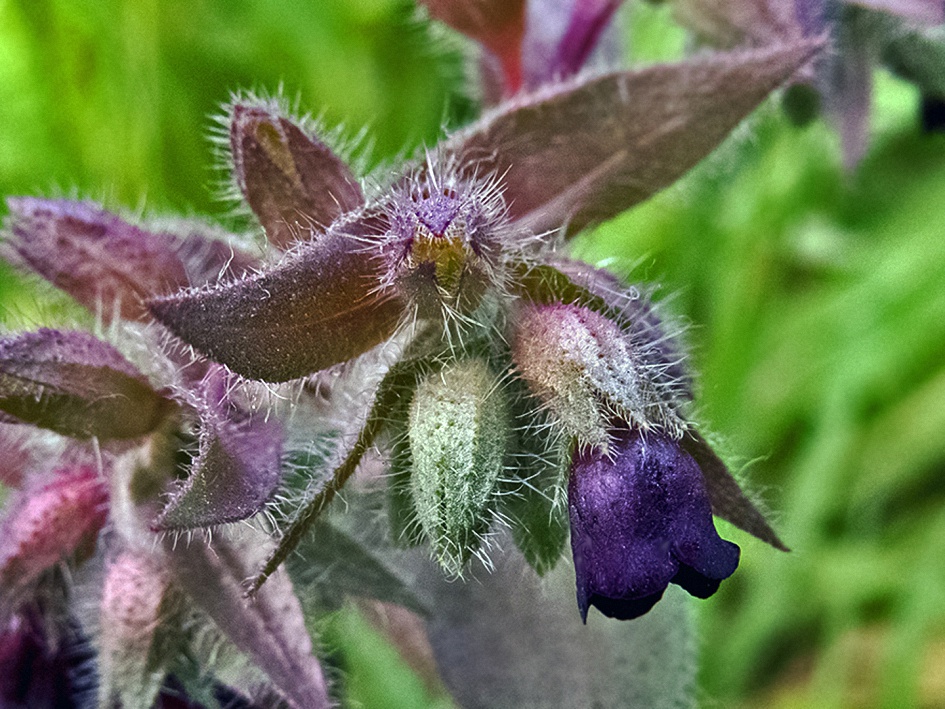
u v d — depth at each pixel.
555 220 0.07
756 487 0.09
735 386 0.14
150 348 0.07
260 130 0.06
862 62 0.09
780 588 0.13
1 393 0.06
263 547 0.07
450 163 0.07
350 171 0.07
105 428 0.06
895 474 0.14
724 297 0.14
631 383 0.06
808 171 0.14
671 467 0.05
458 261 0.06
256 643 0.07
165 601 0.07
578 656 0.08
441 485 0.06
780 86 0.07
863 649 0.13
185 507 0.06
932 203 0.15
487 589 0.08
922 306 0.14
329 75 0.14
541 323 0.06
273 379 0.06
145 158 0.13
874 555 0.13
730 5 0.08
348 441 0.06
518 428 0.06
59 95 0.13
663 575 0.05
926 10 0.08
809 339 0.14
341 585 0.07
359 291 0.06
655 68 0.07
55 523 0.07
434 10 0.09
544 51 0.09
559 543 0.06
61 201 0.07
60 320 0.07
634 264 0.07
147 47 0.13
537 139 0.07
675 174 0.07
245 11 0.13
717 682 0.13
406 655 0.09
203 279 0.07
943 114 0.09
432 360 0.06
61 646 0.07
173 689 0.07
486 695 0.08
